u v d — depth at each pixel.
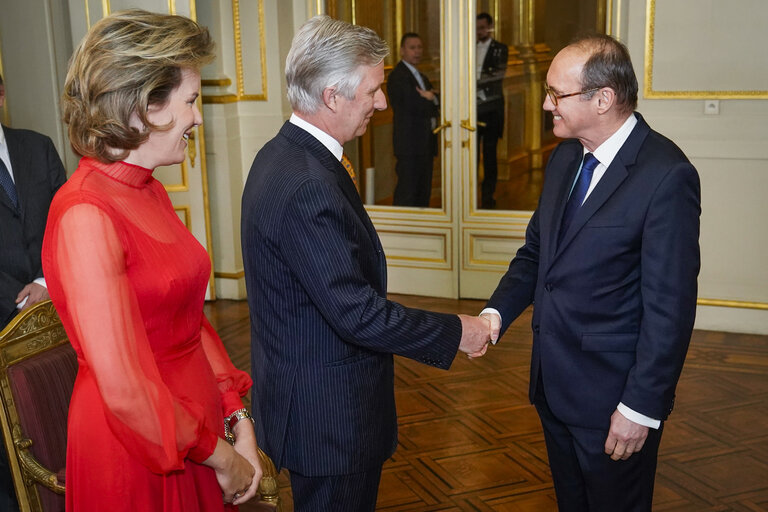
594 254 1.97
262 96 5.49
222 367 1.77
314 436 1.84
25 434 2.05
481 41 5.13
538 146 5.19
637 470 2.08
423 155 5.43
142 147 1.47
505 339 4.70
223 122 5.41
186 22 1.46
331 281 1.71
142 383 1.36
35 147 3.30
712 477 3.14
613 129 1.96
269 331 1.85
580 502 2.27
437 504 2.98
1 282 3.14
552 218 2.12
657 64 4.61
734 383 4.05
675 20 4.52
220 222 5.57
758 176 4.56
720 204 4.66
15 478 2.05
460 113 5.27
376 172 5.58
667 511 2.90
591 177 2.03
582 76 1.90
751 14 4.38
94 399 1.48
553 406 2.10
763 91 4.44
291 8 5.38
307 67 1.76
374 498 1.97
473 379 4.16
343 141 1.85
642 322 1.93
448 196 5.43
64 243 1.36
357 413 1.85
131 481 1.46
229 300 5.66
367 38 1.78
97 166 1.46
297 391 1.83
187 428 1.42
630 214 1.92
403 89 5.36
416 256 5.63
